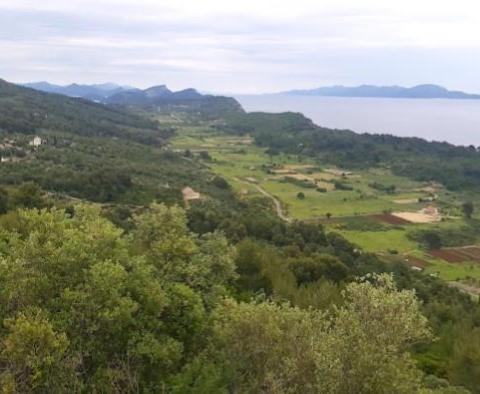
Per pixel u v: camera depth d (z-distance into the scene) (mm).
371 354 17984
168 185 125188
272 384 19172
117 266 19875
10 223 39406
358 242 111812
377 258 95375
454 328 48812
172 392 20453
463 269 99688
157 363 21219
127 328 21031
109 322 19531
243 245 54156
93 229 23250
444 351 46562
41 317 17156
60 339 16672
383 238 115750
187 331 23766
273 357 20578
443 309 59281
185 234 31172
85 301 19062
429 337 19781
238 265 51938
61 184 104500
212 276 29781
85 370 19562
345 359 18391
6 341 15938
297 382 19656
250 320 20906
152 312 21797
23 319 16375
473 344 38656
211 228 83688
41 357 16141
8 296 18547
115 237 23281
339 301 44406
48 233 21984
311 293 48156
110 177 109875
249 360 21250
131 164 145000
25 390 16328
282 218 122000
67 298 18891
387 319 18688
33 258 19750
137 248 28781
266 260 54500
